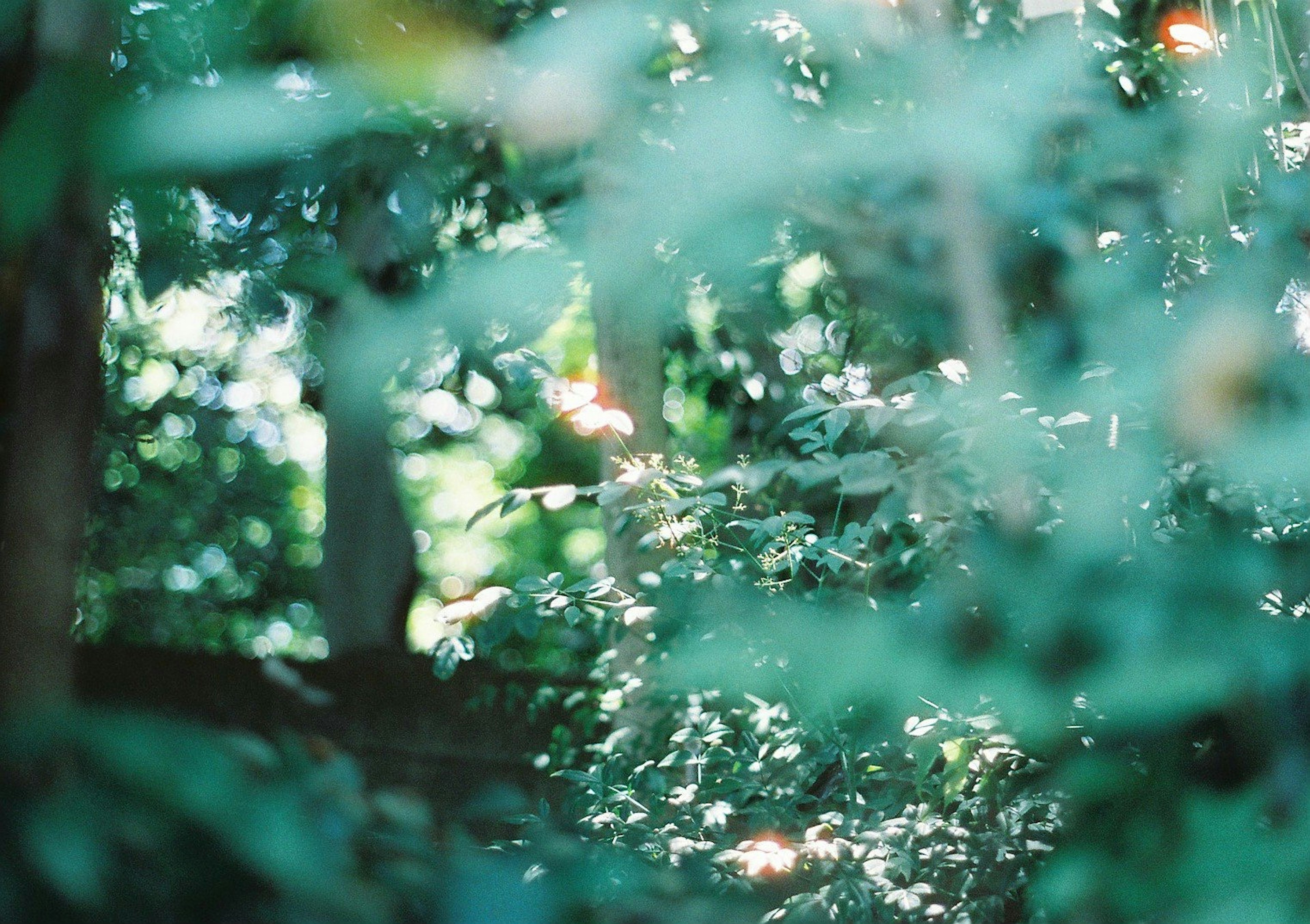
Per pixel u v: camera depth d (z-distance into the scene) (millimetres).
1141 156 810
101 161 441
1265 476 708
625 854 2480
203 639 9883
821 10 671
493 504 2812
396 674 4520
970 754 2217
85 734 449
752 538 2824
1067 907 682
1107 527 744
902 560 2348
